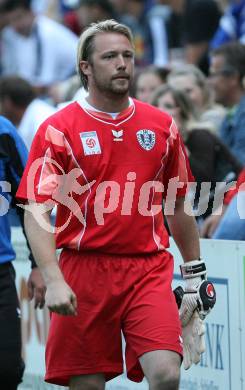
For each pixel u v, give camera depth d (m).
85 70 15.76
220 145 20.98
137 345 15.23
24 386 21.73
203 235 19.92
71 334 15.67
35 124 25.92
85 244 15.48
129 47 15.57
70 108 15.70
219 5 34.25
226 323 17.55
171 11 35.09
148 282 15.45
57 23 37.28
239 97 24.73
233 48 24.73
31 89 26.33
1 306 16.72
